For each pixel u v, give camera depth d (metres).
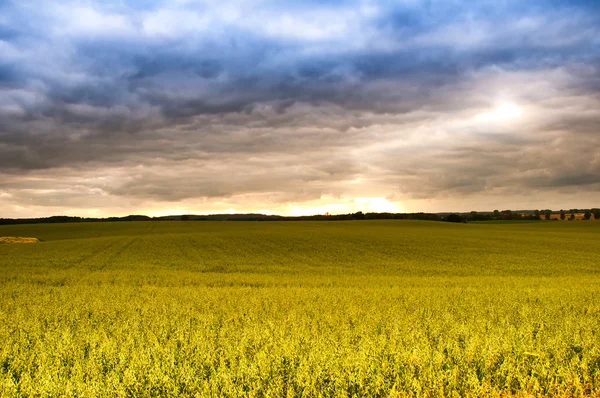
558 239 59.34
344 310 14.23
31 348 9.61
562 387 7.11
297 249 47.16
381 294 19.14
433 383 7.06
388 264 36.81
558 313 13.65
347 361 7.64
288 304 15.83
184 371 7.37
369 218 143.38
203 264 35.88
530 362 8.05
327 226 98.25
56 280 25.89
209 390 6.72
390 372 7.45
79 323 12.40
